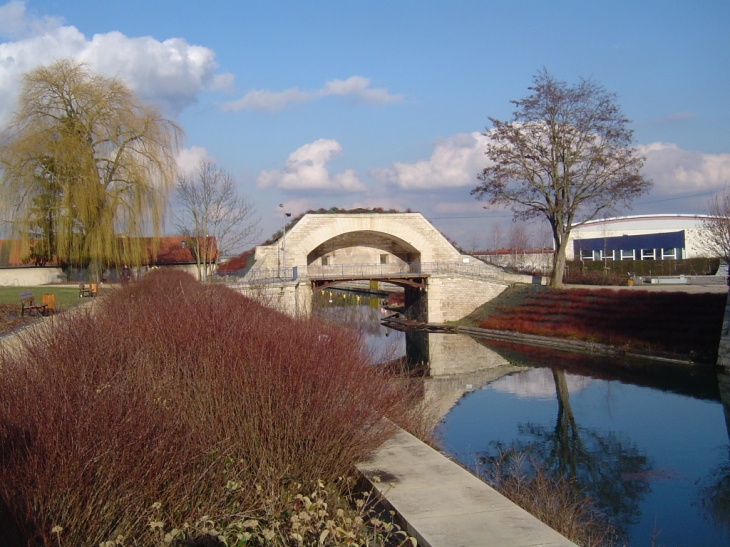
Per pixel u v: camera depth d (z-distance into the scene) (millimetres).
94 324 8750
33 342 7676
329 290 89375
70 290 36062
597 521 12367
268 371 7074
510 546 5184
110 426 5211
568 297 43438
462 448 17000
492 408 22359
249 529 5480
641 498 13977
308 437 6715
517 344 39844
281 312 12430
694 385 25719
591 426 19859
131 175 37750
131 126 38000
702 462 16375
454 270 51312
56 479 4699
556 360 33156
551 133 46375
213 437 6086
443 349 38000
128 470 5094
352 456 7133
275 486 6051
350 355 8672
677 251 64500
